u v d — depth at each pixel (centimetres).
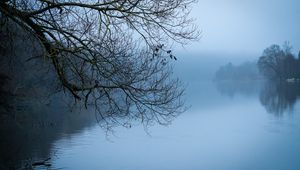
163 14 755
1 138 2686
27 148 2384
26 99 2973
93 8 721
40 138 2738
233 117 4369
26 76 2694
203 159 2253
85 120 3838
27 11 723
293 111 4797
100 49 749
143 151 2441
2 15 773
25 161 2050
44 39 703
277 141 2834
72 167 1989
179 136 3012
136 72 764
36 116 3828
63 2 745
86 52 758
